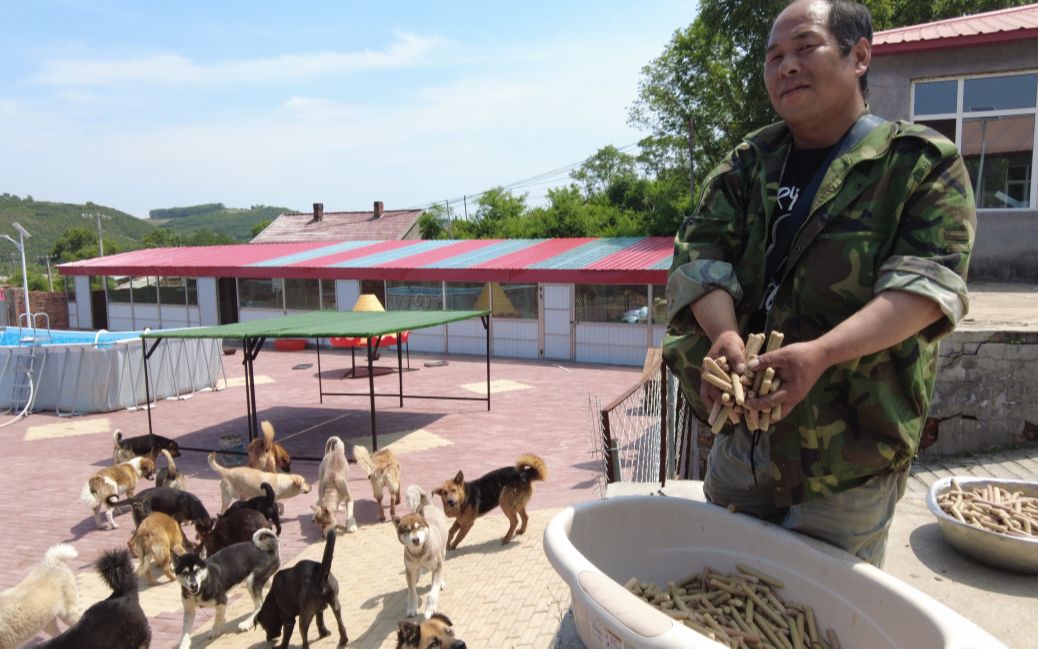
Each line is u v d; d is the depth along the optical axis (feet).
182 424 44.16
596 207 113.60
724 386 5.37
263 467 28.99
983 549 10.16
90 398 47.91
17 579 22.54
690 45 76.13
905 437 5.87
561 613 15.33
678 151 83.92
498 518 25.43
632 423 23.17
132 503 22.95
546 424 40.88
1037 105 33.50
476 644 14.69
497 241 79.36
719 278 6.30
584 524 7.47
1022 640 8.47
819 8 5.90
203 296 83.46
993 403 17.60
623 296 60.70
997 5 56.59
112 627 14.67
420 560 17.48
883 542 6.85
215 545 21.68
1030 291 29.43
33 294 97.60
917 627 5.38
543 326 65.00
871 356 5.77
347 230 124.26
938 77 35.06
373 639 16.72
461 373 59.16
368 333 32.32
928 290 5.04
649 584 7.39
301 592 16.31
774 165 6.46
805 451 6.18
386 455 26.78
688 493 10.96
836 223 5.79
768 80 6.23
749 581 6.97
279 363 68.03
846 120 6.07
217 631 18.42
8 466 35.63
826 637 6.32
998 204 35.17
